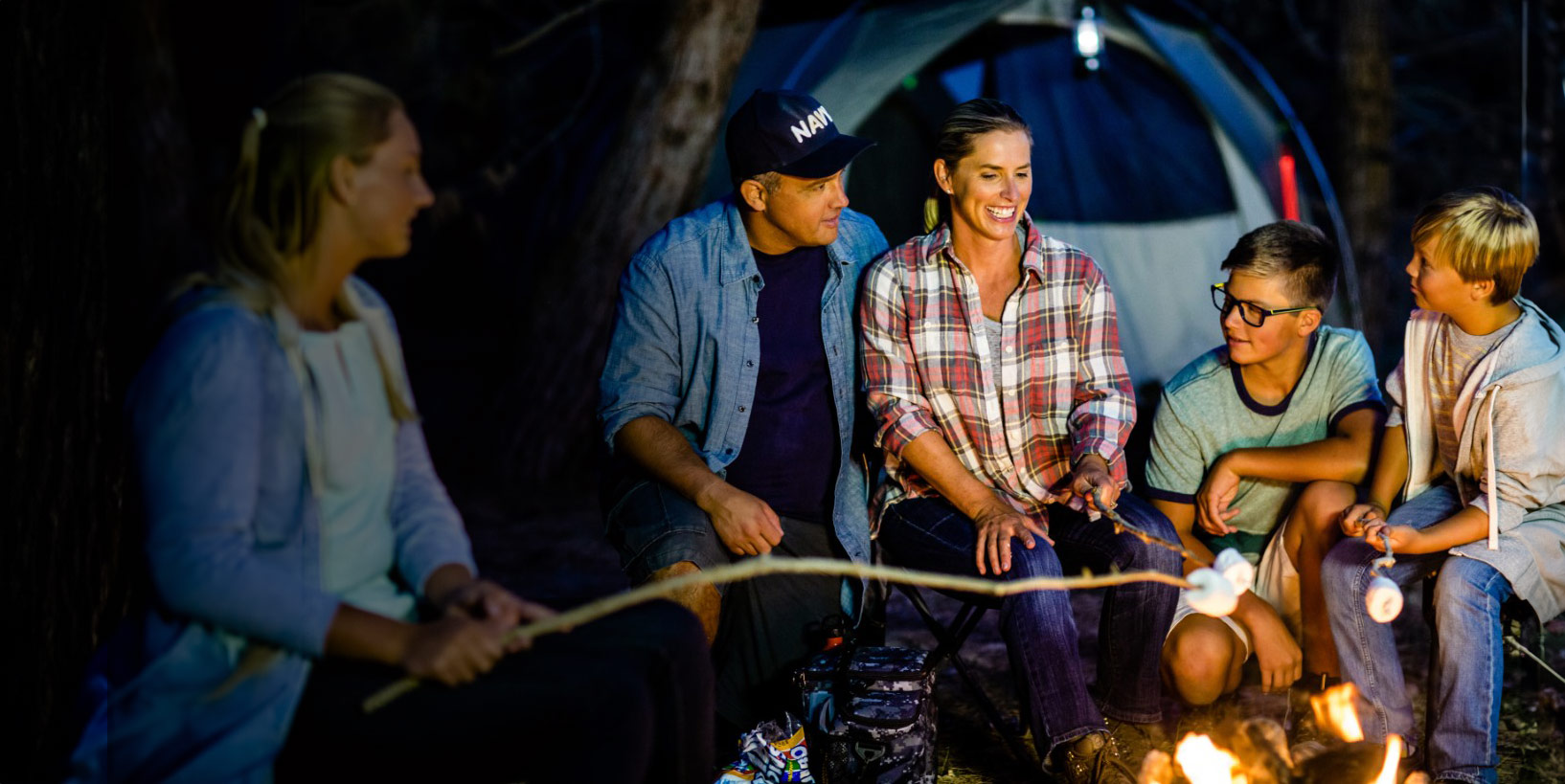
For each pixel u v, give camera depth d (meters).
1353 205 9.53
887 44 6.39
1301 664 3.09
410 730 2.04
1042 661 2.79
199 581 1.89
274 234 2.05
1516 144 11.12
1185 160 6.88
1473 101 12.01
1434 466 3.07
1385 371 9.22
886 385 3.18
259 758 1.97
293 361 2.04
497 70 9.85
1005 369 3.14
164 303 2.04
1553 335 2.92
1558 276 10.91
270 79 8.95
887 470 3.26
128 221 3.14
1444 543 2.85
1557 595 2.88
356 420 2.13
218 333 1.95
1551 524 2.87
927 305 3.15
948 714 3.63
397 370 2.24
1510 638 3.01
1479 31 11.59
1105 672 3.05
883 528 3.22
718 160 7.40
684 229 3.22
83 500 2.93
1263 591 3.23
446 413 8.84
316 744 2.04
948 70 6.61
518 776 2.11
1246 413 3.19
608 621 2.32
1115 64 6.87
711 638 2.97
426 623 2.11
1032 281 3.13
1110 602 3.00
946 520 3.11
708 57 7.23
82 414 2.92
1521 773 3.09
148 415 1.94
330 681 2.06
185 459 1.92
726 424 3.18
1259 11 11.75
